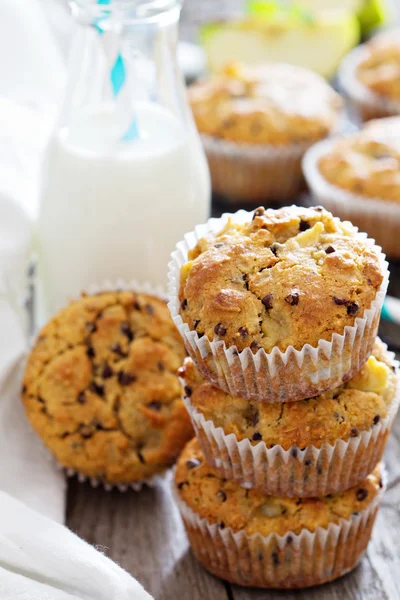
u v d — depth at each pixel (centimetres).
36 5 83
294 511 58
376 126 83
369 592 59
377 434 57
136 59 67
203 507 58
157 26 65
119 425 62
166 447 62
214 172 86
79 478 64
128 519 62
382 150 80
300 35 100
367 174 79
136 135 66
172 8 65
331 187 80
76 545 56
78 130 67
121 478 62
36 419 63
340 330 54
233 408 57
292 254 56
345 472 57
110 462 62
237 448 57
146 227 66
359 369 57
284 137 84
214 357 56
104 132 67
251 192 86
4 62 77
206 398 57
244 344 55
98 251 67
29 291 71
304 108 85
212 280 55
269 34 100
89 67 66
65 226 67
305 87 88
